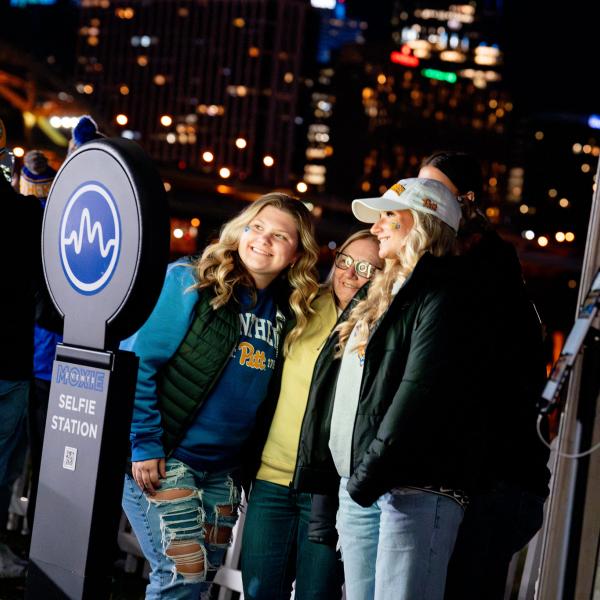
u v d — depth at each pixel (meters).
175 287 3.90
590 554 3.09
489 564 3.66
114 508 2.96
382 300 3.50
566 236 109.88
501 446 3.55
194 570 3.87
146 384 3.86
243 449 4.14
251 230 3.95
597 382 3.01
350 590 3.56
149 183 2.86
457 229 3.57
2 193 4.10
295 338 4.05
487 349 3.30
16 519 6.10
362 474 3.22
